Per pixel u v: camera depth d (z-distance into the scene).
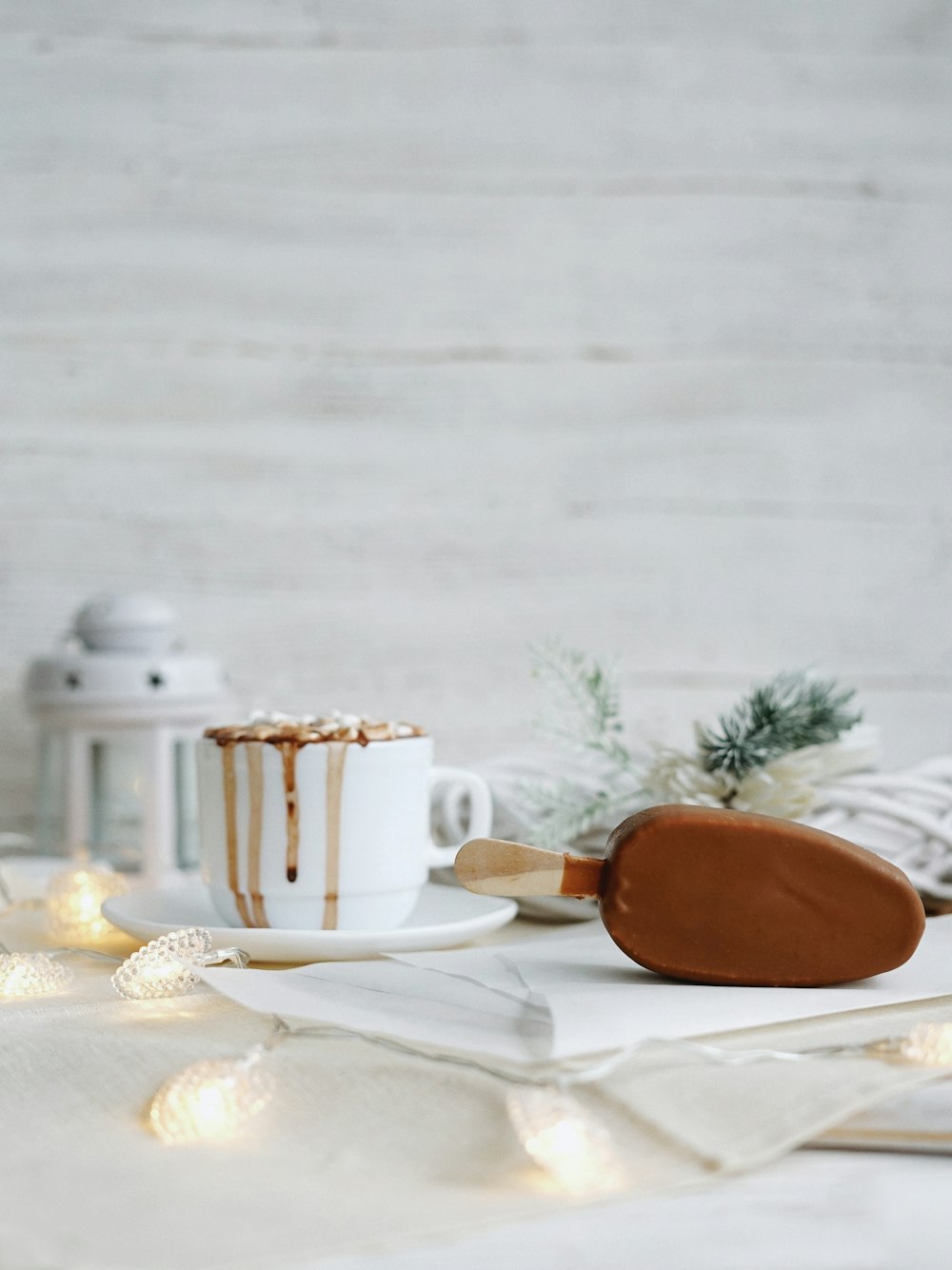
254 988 0.58
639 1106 0.50
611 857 0.59
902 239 1.28
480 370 1.25
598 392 1.26
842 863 0.58
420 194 1.24
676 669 1.26
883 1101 0.51
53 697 0.95
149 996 0.62
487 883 0.60
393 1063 0.54
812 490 1.27
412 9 1.23
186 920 0.70
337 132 1.24
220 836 0.68
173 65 1.22
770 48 1.26
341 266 1.24
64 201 1.22
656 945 0.59
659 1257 0.46
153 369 1.23
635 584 1.26
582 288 1.25
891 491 1.28
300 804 0.67
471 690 1.25
